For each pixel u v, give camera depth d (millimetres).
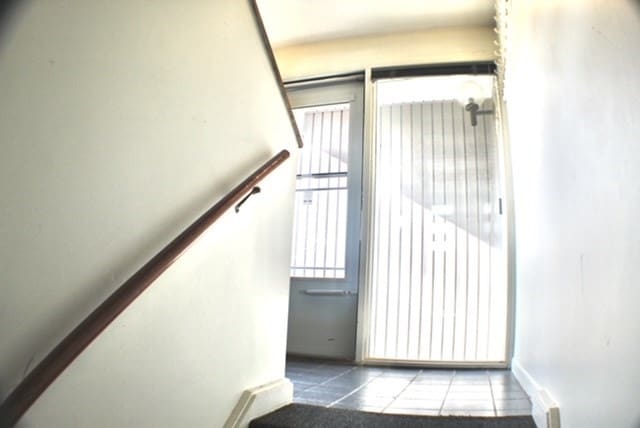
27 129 623
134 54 873
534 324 1849
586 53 1000
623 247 785
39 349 637
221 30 1247
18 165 608
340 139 3213
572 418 1109
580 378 1048
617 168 819
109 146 797
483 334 2686
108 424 787
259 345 1485
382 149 3078
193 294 1082
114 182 808
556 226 1399
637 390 695
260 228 1509
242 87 1377
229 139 1282
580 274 1089
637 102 708
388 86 3141
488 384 2145
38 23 640
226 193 1245
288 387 1627
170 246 901
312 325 2965
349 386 2049
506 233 2652
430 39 3023
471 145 2934
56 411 675
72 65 708
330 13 2904
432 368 2627
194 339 1085
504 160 2734
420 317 2791
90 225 745
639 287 701
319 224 3133
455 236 2842
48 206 659
